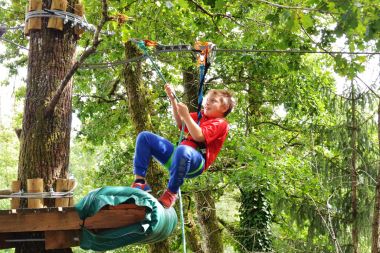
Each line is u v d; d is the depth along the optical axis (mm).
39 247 5215
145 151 4691
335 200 11422
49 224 4332
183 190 12336
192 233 14164
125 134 15703
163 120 13531
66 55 5727
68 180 5355
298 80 14641
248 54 11703
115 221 4270
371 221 10867
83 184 16484
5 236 5012
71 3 5789
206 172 12305
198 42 5492
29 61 5711
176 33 10938
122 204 4297
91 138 15797
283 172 12508
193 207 16438
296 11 5609
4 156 24906
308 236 12164
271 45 10008
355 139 11055
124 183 14234
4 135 24312
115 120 14914
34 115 5512
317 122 13633
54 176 5414
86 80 14930
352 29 5426
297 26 5617
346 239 11477
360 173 11109
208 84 14648
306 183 12094
